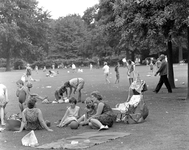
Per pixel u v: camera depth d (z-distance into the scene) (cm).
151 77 3341
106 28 2414
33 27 7931
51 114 1327
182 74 3522
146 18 1692
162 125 1027
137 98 1132
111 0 2359
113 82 2962
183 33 2025
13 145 858
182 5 1459
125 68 6381
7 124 1060
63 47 10019
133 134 925
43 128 1058
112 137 884
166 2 1547
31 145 843
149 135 901
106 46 7988
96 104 1096
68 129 1041
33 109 1039
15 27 7188
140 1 1616
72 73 5297
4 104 1174
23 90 1273
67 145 816
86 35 9381
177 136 872
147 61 6762
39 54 8350
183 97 1666
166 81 1900
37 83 3175
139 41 2158
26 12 7762
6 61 8756
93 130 1012
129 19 1753
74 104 1123
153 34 1850
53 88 2572
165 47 2419
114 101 1638
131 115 1100
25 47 7819
